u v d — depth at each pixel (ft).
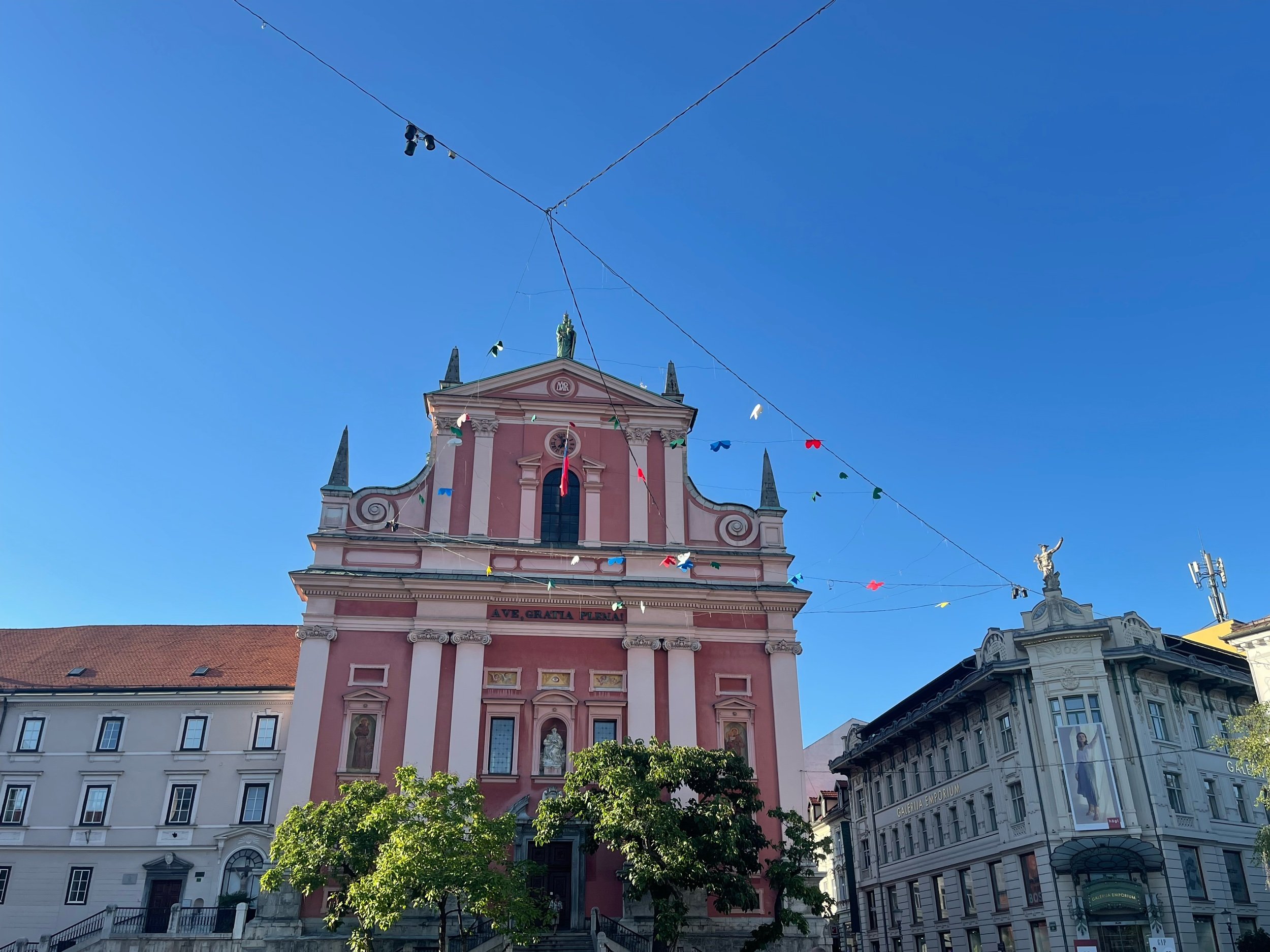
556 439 124.06
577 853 103.19
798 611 118.62
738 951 99.14
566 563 117.50
